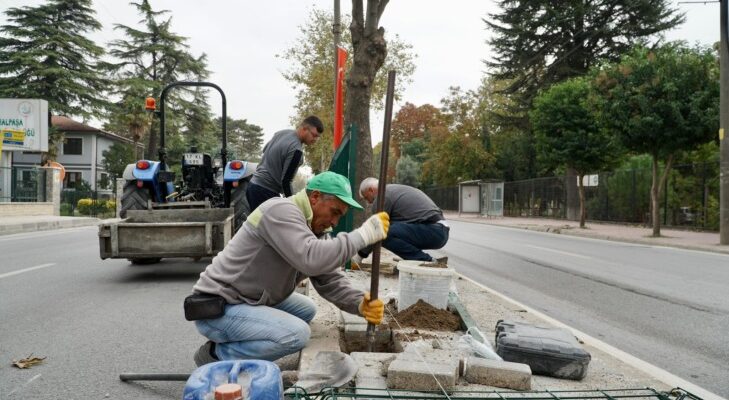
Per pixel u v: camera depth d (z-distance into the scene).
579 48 28.55
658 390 3.04
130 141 46.38
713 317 5.52
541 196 29.86
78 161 41.56
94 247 11.10
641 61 14.64
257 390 1.84
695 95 13.89
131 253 6.55
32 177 22.25
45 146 21.59
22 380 3.27
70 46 37.47
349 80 8.66
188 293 6.09
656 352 4.24
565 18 27.38
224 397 1.73
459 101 39.41
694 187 18.06
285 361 3.43
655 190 15.39
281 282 2.96
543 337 3.40
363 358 3.11
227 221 6.82
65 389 3.13
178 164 41.91
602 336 4.71
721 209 12.96
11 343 4.08
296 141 5.81
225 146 7.80
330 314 4.59
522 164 36.12
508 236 17.05
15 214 20.30
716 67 14.09
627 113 14.68
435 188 51.94
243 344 2.87
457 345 3.47
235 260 2.91
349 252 2.75
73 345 4.03
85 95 37.00
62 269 7.90
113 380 3.29
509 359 3.28
